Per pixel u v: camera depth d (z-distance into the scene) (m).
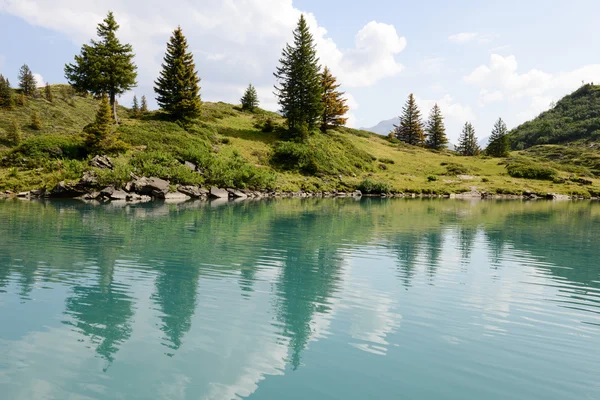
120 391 5.15
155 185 38.88
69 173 39.50
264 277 11.11
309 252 14.78
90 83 56.31
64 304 8.46
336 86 82.94
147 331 7.15
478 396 5.23
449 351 6.61
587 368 6.09
